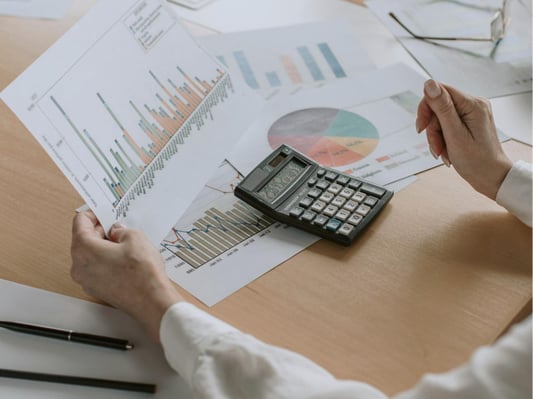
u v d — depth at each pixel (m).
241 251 0.74
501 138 0.91
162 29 0.81
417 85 0.99
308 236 0.75
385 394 0.59
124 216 0.71
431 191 0.81
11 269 0.72
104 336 0.65
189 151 0.79
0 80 0.99
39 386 0.61
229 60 1.06
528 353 0.46
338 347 0.63
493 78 1.04
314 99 0.97
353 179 0.80
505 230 0.76
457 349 0.63
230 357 0.57
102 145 0.71
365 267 0.71
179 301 0.64
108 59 0.74
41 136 0.66
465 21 1.17
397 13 1.19
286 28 1.14
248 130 0.91
